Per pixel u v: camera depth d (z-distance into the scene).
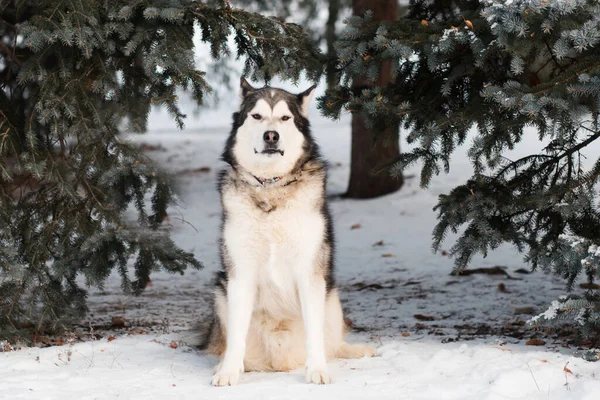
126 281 9.82
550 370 6.68
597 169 8.20
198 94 9.14
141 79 9.20
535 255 8.48
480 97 8.30
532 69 8.88
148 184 9.75
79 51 8.88
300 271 7.40
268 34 9.23
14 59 9.62
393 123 9.17
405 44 8.04
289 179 7.41
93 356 8.22
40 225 9.50
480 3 8.48
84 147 9.31
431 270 15.88
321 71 9.55
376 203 23.33
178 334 9.52
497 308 11.71
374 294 13.81
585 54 7.86
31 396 6.51
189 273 16.45
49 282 9.28
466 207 8.44
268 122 7.43
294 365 7.84
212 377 7.20
